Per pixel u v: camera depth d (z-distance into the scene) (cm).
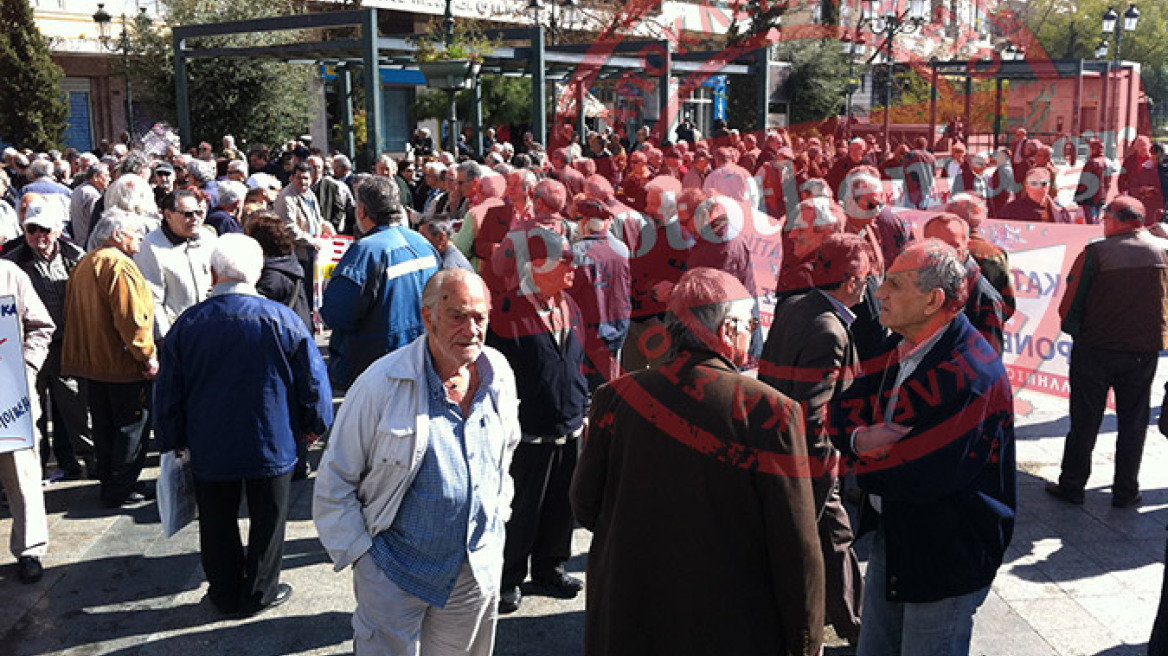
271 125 1833
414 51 1253
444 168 750
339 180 914
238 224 621
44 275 494
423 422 246
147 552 421
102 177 741
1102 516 446
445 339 244
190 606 372
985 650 329
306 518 460
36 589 385
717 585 206
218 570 357
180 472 348
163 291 473
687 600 207
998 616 354
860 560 401
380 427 244
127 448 470
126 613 366
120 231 448
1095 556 405
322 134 2080
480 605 263
